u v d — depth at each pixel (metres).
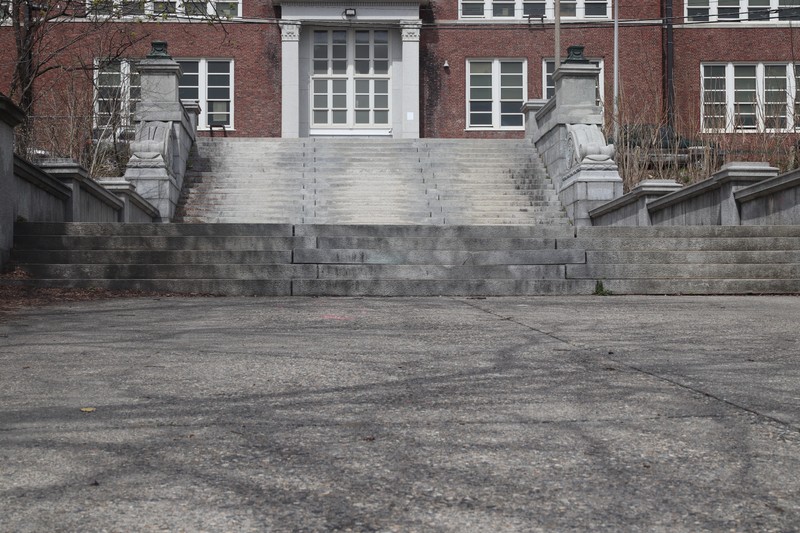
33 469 3.48
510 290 11.91
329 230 13.38
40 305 9.72
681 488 3.25
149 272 11.84
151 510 3.01
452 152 23.89
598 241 12.96
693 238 13.18
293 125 32.53
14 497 3.15
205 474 3.42
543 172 22.92
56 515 2.97
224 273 11.94
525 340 7.14
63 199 14.18
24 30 19.50
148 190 19.52
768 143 21.61
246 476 3.39
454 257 12.51
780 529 2.84
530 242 12.93
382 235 13.41
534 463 3.56
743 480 3.34
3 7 19.02
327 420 4.31
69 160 14.27
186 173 22.17
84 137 20.97
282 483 3.30
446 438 3.96
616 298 11.38
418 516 2.95
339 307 9.80
